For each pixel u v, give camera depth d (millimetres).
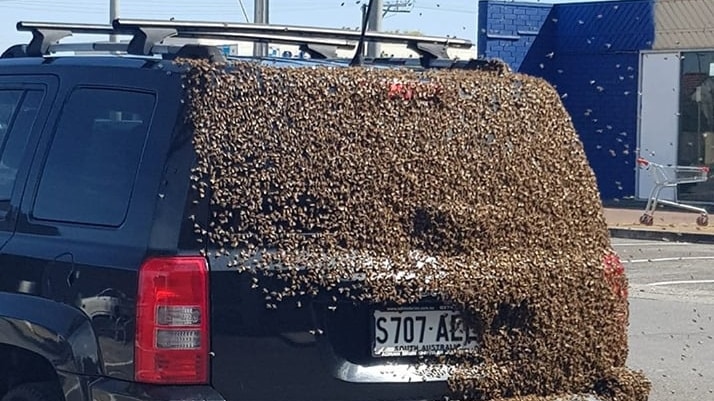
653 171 21031
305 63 4723
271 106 4227
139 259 4148
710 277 14273
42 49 5160
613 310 4840
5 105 5020
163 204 4141
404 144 4410
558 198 4734
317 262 4203
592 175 4895
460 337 4457
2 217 4820
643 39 24969
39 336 4500
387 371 4332
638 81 25047
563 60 25672
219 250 4109
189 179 4113
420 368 4387
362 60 5066
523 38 25469
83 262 4359
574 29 25422
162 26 4898
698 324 10703
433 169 4445
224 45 6379
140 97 4363
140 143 4305
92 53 4930
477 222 4465
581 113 21531
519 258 4566
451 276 4379
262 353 4164
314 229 4227
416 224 4383
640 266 15531
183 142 4160
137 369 4121
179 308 4070
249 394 4160
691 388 8062
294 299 4180
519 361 4570
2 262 4723
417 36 5668
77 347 4328
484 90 4645
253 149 4172
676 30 24719
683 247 18375
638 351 9383
